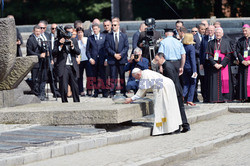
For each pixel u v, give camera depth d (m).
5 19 23.61
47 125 22.09
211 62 29.41
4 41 23.72
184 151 18.17
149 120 24.05
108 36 31.25
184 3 58.59
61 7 68.81
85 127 21.52
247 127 22.92
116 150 18.53
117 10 59.69
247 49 29.44
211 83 29.61
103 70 32.19
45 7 69.12
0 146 17.72
